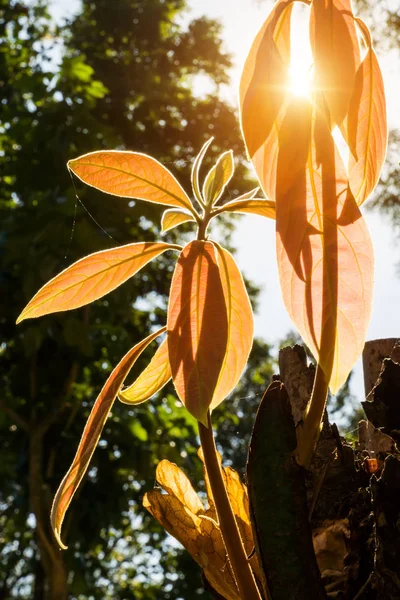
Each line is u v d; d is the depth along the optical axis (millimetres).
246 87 687
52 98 4777
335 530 769
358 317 667
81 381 4672
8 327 4160
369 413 833
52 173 4246
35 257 3896
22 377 4309
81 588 4391
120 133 8578
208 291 691
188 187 7867
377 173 743
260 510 692
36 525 4121
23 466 4395
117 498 4316
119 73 9367
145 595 6922
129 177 769
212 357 673
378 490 701
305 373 887
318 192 662
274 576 675
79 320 4211
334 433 802
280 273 665
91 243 3947
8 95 6371
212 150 8773
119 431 4359
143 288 6953
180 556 6086
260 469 701
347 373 680
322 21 692
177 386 669
